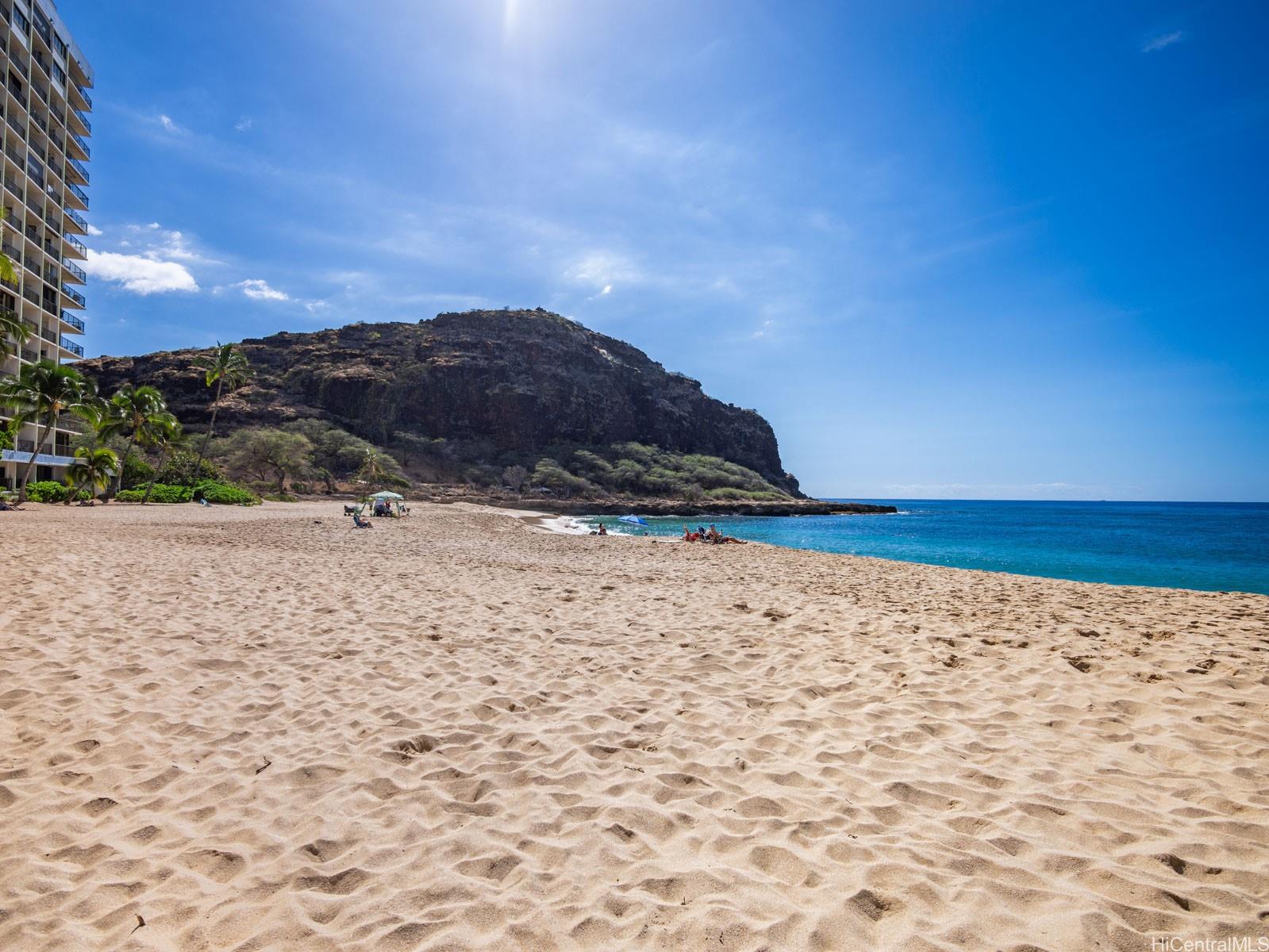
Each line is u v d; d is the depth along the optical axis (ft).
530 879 8.55
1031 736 13.41
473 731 13.99
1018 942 7.09
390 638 22.08
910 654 20.49
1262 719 13.92
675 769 12.07
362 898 8.16
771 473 463.01
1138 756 12.26
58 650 18.56
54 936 7.36
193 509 104.06
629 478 327.88
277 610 25.64
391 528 83.92
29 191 123.44
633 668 19.08
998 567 71.56
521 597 31.73
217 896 8.18
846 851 9.06
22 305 119.14
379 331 393.09
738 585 39.01
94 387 114.32
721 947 7.13
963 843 9.26
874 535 141.18
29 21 120.16
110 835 9.51
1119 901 7.78
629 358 483.51
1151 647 20.79
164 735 13.30
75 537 47.50
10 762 11.84
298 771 11.83
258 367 325.42
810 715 15.03
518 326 426.92
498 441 343.67
